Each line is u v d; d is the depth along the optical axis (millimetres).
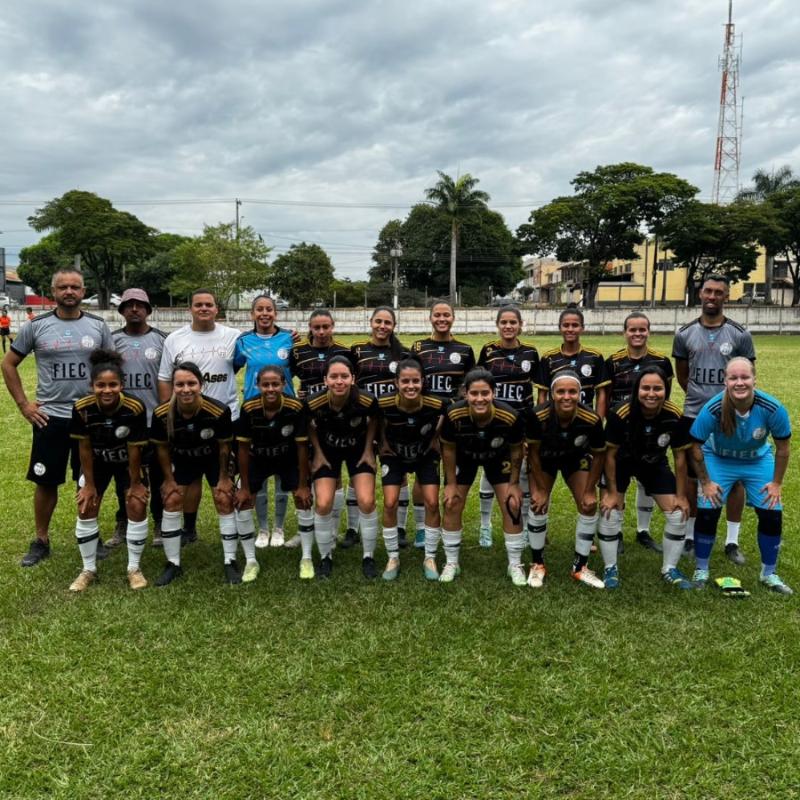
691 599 4297
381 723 3010
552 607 4191
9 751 2820
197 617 4035
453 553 4703
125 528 5520
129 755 2799
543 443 4535
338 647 3666
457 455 4645
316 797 2578
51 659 3529
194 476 4840
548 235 45281
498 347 5613
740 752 2822
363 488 4750
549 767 2742
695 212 42469
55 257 70062
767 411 4242
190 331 5363
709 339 5184
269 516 6406
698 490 4805
